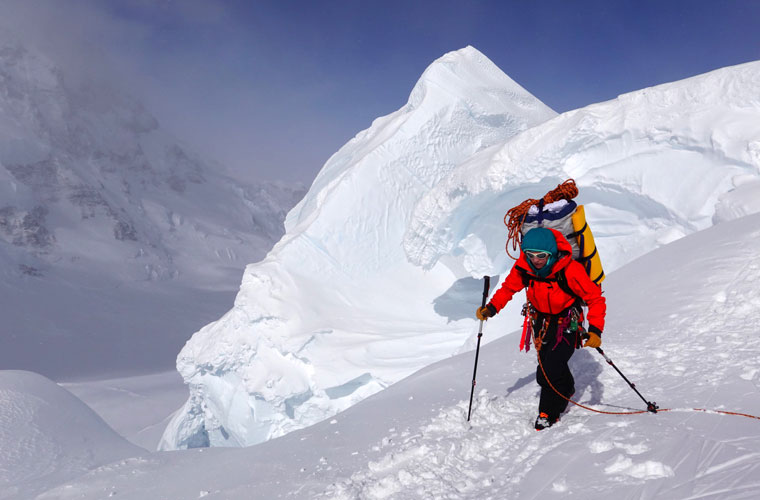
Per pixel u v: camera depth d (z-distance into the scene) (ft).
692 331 15.33
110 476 19.02
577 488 8.22
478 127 81.66
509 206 64.18
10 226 599.98
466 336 66.95
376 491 10.48
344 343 66.80
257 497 12.73
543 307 11.47
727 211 42.93
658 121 53.67
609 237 59.72
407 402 17.56
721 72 53.47
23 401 34.30
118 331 411.75
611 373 13.88
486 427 12.36
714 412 9.83
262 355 69.87
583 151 56.90
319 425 18.66
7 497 22.93
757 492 6.80
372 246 76.02
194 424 90.07
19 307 430.20
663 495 7.34
